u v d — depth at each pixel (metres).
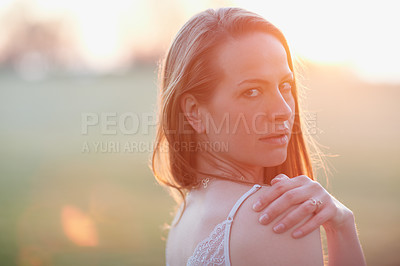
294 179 1.04
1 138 16.55
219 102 1.08
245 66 1.05
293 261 0.96
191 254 1.07
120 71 42.59
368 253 4.70
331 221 1.08
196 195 1.20
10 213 6.78
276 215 0.98
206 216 1.06
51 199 7.62
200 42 1.10
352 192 7.42
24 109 26.89
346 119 15.58
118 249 5.04
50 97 32.16
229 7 1.17
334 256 1.12
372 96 20.59
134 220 6.16
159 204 7.06
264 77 1.05
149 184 8.55
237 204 1.02
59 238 5.46
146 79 37.50
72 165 10.81
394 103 18.98
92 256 4.83
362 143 11.98
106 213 6.57
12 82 43.94
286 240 0.97
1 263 4.68
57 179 9.32
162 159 1.36
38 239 5.45
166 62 1.26
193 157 1.22
